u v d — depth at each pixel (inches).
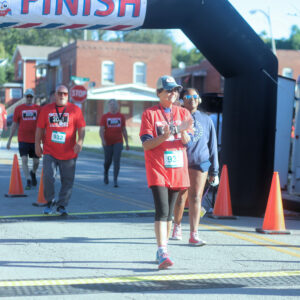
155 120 225.3
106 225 325.7
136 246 270.1
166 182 223.1
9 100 2583.7
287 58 1929.1
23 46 2605.8
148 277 214.5
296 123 446.9
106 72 1921.8
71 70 1941.4
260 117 370.0
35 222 329.7
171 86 224.4
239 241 289.7
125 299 186.7
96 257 246.1
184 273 221.6
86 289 197.5
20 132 478.0
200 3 344.2
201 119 275.4
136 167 777.6
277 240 295.7
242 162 373.7
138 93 1886.1
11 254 249.3
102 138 524.4
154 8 335.9
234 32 355.3
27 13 319.9
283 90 465.1
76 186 517.3
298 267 236.1
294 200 407.8
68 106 343.6
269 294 196.2
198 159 270.1
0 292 191.5
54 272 219.8
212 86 1971.0
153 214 369.7
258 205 374.6
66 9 323.3
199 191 273.3
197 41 362.6
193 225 275.6
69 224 325.7
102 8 327.6
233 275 220.4
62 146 345.4
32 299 184.7
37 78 2522.1
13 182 438.6
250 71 366.9
